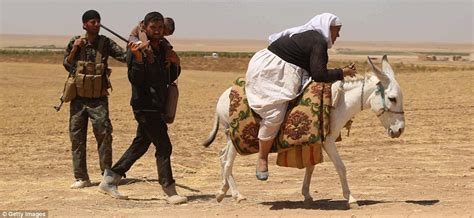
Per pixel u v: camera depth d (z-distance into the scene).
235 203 11.52
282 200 11.77
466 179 13.73
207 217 10.18
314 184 13.38
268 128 10.59
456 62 94.25
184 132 20.34
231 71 53.25
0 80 36.81
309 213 10.33
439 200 11.40
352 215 10.09
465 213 10.08
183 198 11.52
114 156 16.33
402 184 13.21
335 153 10.76
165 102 11.66
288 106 10.69
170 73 11.68
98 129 12.88
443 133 20.06
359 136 19.48
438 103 26.91
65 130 20.56
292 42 10.53
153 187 13.19
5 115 23.75
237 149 11.02
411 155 16.70
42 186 13.05
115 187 12.09
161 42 11.58
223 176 11.51
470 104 26.45
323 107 10.54
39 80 37.69
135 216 10.27
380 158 16.31
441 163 15.64
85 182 12.95
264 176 10.70
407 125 21.53
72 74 12.86
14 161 15.77
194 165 15.63
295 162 10.78
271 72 10.55
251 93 10.72
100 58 12.83
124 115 23.95
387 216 9.96
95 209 10.95
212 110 25.94
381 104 10.73
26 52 93.50
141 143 12.03
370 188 12.81
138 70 11.27
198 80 39.81
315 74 10.33
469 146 18.02
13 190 12.59
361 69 53.19
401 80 36.88
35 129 20.72
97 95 12.84
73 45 12.85
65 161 15.85
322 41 10.41
